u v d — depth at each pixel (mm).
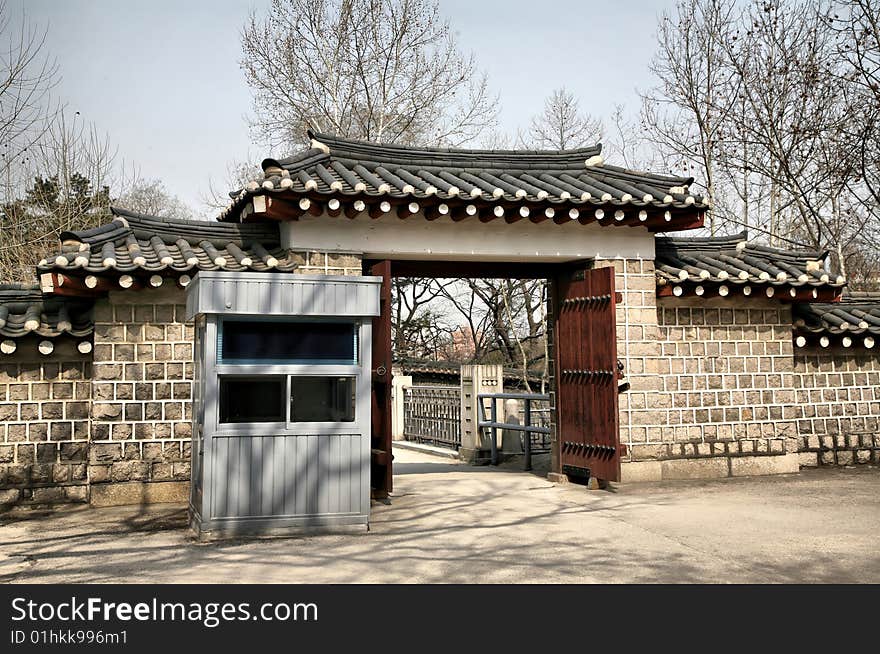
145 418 7988
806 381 10461
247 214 8242
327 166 8711
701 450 9422
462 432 12938
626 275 9242
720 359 9602
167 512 7531
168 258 7414
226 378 6391
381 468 8180
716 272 9227
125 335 7980
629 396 9156
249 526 6383
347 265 8359
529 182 9023
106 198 18703
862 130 15289
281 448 6469
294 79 22531
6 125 14930
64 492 7898
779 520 6988
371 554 5828
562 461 9641
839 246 16203
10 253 16797
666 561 5598
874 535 6379
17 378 7906
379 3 22578
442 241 8680
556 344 9758
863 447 10602
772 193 17750
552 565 5508
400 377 16375
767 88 16781
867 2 14414
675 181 9508
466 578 5180
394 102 23203
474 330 28938
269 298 6355
